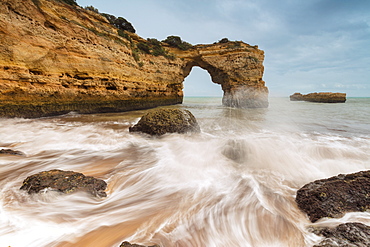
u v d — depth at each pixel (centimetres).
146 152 537
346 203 250
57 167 422
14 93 928
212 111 1872
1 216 238
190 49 2733
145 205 281
